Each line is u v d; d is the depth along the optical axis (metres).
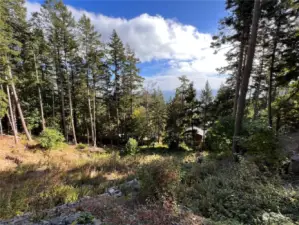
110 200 4.13
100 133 23.19
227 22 9.75
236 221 2.83
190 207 3.54
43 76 18.83
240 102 7.14
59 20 16.03
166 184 3.86
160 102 24.39
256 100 15.80
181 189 4.14
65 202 5.11
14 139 14.70
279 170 4.68
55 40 16.58
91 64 18.00
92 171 8.81
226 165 6.11
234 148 7.02
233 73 13.18
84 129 23.45
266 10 9.27
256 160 4.87
